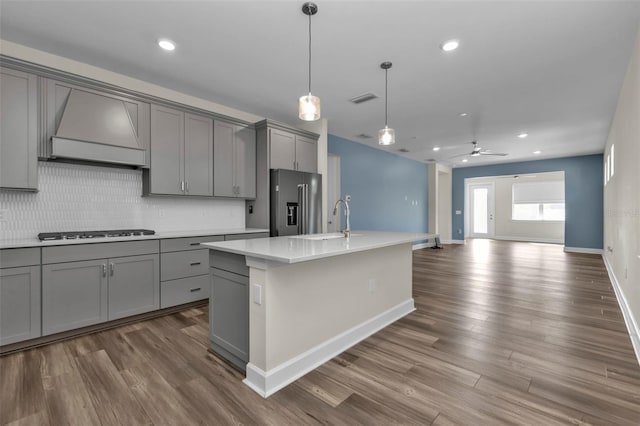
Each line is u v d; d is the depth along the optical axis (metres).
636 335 2.42
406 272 3.28
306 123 5.03
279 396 1.79
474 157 8.00
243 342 2.04
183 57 2.91
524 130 5.34
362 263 2.67
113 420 1.58
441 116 4.56
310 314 2.16
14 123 2.47
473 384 1.90
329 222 5.85
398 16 2.28
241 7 2.19
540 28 2.42
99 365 2.12
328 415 1.62
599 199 7.45
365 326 2.65
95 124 2.86
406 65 3.04
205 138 3.77
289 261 1.63
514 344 2.46
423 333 2.70
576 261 6.30
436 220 8.88
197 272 3.37
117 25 2.41
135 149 3.12
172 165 3.46
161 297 3.09
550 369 2.07
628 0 2.08
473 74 3.23
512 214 10.78
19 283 2.30
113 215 3.30
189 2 2.14
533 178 10.39
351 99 3.94
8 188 2.46
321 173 4.81
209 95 3.84
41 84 2.61
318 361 2.18
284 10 2.22
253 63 3.02
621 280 3.70
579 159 7.72
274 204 4.18
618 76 3.24
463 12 2.23
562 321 2.95
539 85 3.49
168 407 1.68
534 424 1.54
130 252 2.87
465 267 5.66
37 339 2.41
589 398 1.75
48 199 2.89
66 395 1.78
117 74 3.24
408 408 1.68
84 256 2.60
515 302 3.55
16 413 1.62
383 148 6.90
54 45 2.70
